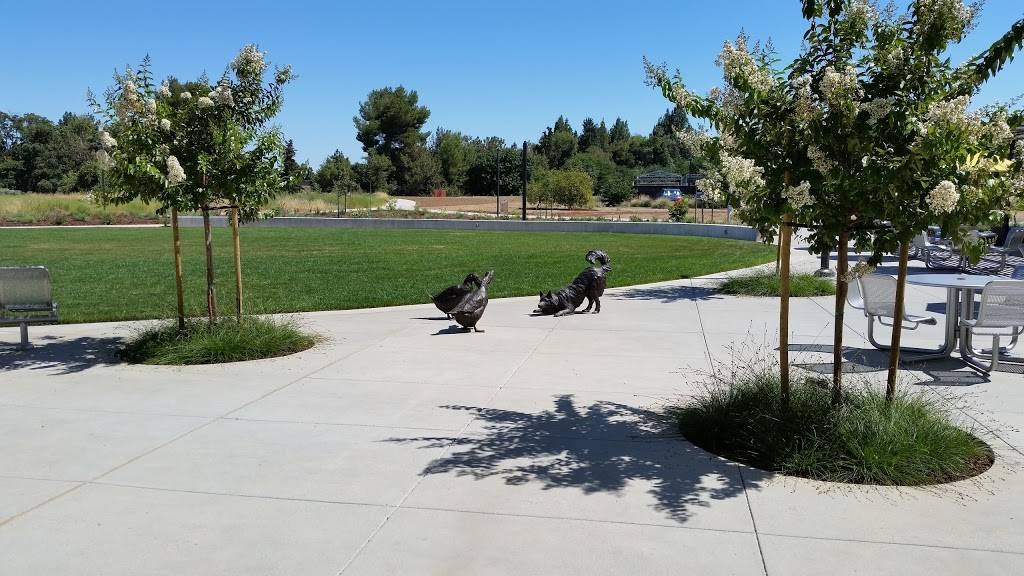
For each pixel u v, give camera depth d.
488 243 30.38
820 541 3.77
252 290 14.86
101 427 5.70
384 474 4.71
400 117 101.38
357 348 8.73
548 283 15.98
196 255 23.84
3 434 5.54
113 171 7.90
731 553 3.65
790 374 6.25
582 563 3.55
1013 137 4.46
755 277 14.12
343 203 61.78
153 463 4.92
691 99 4.95
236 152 8.00
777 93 4.69
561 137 116.81
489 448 5.20
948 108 4.09
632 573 3.46
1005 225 18.98
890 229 4.75
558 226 42.19
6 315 8.70
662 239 33.38
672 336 9.47
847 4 4.70
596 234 37.97
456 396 6.58
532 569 3.50
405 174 99.94
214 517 4.09
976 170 4.33
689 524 3.97
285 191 9.02
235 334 8.29
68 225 44.50
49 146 96.06
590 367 7.73
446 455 5.05
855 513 4.10
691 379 7.16
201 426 5.72
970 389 6.69
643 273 18.00
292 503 4.27
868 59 4.70
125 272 18.53
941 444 4.75
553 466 4.84
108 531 3.92
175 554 3.66
